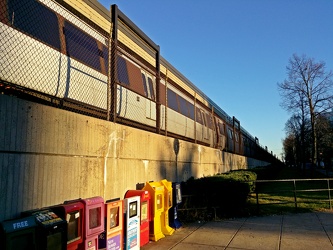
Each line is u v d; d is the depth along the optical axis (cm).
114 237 566
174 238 742
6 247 366
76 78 754
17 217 449
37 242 395
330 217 1002
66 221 428
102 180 657
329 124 3578
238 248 658
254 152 4162
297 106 3300
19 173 459
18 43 594
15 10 598
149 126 1134
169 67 1505
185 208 967
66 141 557
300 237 745
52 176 520
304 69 3228
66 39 743
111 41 797
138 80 1104
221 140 2259
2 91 554
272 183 2511
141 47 1177
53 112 530
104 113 824
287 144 8888
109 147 689
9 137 445
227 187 1044
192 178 1241
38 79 634
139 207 643
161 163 996
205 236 759
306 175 3912
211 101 2286
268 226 871
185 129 1561
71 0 786
